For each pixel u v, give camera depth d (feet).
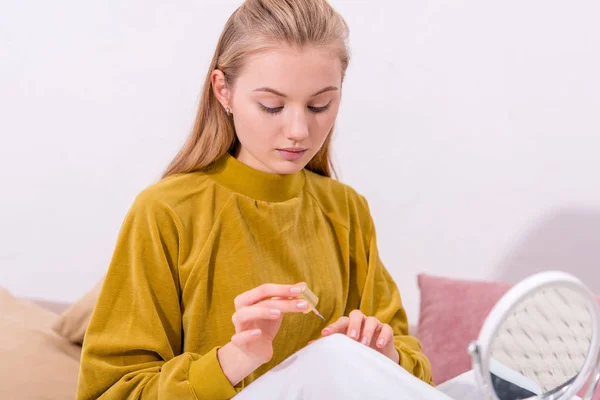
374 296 5.55
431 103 8.04
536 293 3.38
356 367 3.84
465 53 7.97
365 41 8.05
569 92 7.86
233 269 4.73
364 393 3.80
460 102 8.01
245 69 4.36
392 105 8.07
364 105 8.10
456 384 4.91
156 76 8.29
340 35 4.46
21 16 8.41
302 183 5.20
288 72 4.26
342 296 5.26
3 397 5.61
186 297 4.67
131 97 8.34
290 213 4.95
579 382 3.66
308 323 4.98
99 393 4.51
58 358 6.17
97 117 8.39
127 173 8.39
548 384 3.64
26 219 8.55
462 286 6.89
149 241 4.61
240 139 4.56
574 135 7.87
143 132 8.34
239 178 4.84
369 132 8.11
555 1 7.82
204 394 4.20
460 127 8.02
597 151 7.85
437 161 8.07
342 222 5.33
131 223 4.67
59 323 6.64
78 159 8.45
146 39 8.27
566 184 7.91
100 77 8.36
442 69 8.00
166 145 8.30
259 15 4.38
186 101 8.25
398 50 8.02
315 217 5.21
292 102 4.33
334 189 5.46
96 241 8.49
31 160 8.51
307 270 5.02
